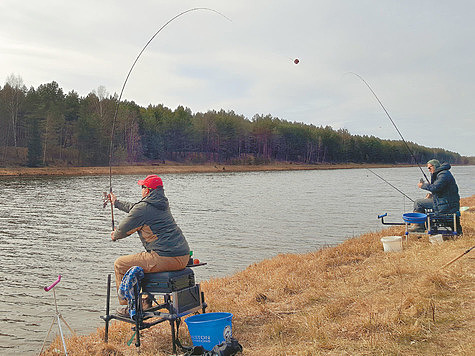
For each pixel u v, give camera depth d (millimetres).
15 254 15367
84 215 26031
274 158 142375
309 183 60562
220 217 25172
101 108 95938
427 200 11195
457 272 6820
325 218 24594
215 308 6793
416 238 10641
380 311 5629
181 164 110625
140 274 5145
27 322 8422
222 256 14711
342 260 9578
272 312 6328
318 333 5094
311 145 148500
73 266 13641
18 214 26109
